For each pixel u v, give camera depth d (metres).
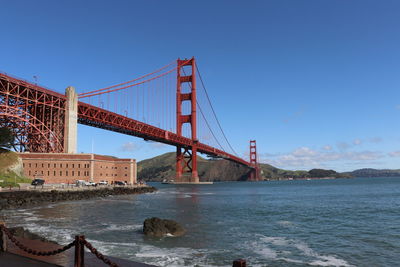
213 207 53.09
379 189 118.25
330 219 38.16
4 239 12.41
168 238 25.88
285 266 18.77
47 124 96.94
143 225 29.77
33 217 38.00
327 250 22.41
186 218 38.72
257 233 28.69
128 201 64.31
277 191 117.50
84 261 10.75
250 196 86.06
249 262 19.47
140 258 19.98
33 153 89.75
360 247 23.33
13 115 86.88
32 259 11.22
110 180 104.12
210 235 27.48
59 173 90.25
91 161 91.50
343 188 135.75
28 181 81.12
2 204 46.62
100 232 28.23
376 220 37.09
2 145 86.62
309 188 144.12
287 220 37.34
